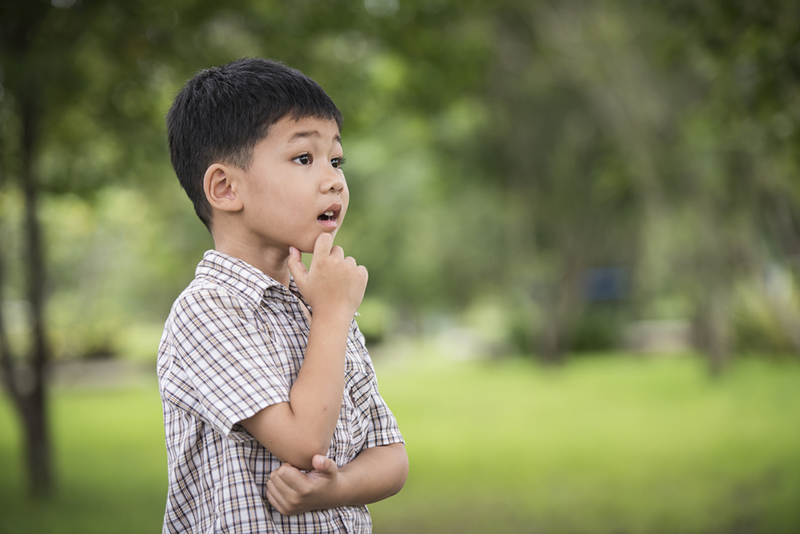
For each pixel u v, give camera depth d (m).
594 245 24.84
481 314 42.81
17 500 8.81
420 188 26.25
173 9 7.73
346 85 8.87
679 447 11.15
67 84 7.50
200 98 1.71
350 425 1.69
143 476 10.30
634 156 16.81
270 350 1.59
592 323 30.16
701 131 9.68
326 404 1.50
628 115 16.73
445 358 32.44
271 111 1.62
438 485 9.36
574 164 20.89
